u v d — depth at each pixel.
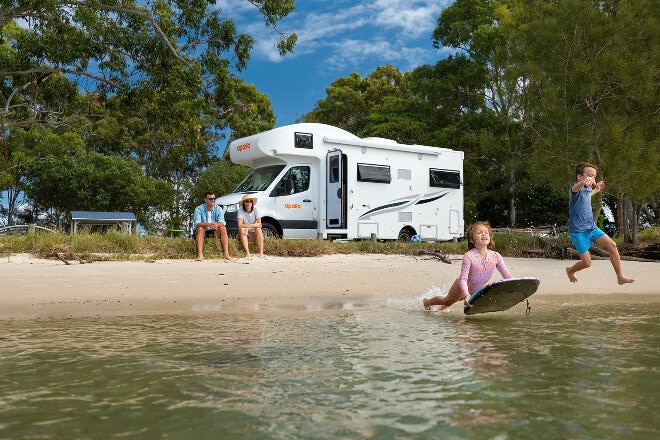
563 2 14.84
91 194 28.16
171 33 18.12
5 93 20.50
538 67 15.31
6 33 23.95
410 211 18.00
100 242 11.42
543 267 10.37
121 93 18.23
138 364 3.11
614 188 14.92
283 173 16.09
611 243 6.76
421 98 31.84
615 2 15.48
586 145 14.66
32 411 2.25
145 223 30.80
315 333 4.17
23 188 28.75
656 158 14.09
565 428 2.03
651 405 2.31
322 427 2.05
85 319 4.99
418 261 11.16
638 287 7.67
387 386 2.62
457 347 3.60
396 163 17.78
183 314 5.31
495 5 29.28
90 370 2.96
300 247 12.61
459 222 19.27
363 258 11.83
